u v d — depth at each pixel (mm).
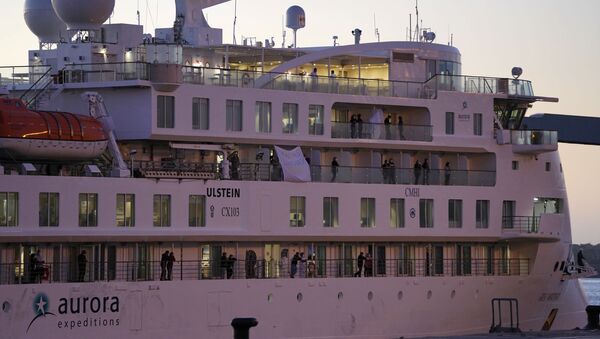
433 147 88938
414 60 91188
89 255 74750
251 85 82500
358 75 91375
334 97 85125
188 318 76250
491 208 90625
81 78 79812
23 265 71938
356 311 83000
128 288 74062
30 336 70750
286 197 81500
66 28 88750
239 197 79562
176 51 78625
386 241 86312
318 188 82875
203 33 89312
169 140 78938
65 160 74312
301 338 80625
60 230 72438
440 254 89250
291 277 81188
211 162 81188
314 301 81188
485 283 89562
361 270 84312
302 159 82688
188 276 78125
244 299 78375
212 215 78375
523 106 94750
